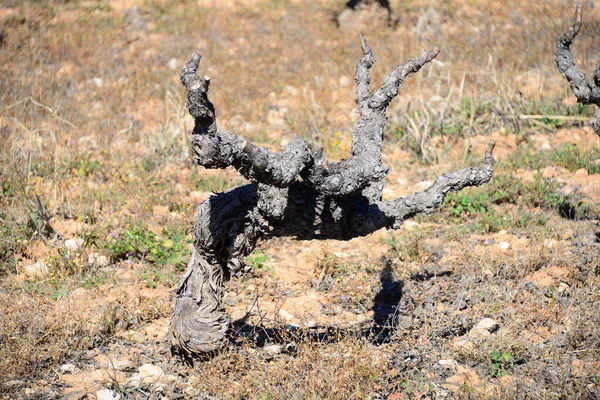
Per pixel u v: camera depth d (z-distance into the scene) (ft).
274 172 21.83
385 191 45.91
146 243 38.11
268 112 61.00
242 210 24.79
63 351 28.25
